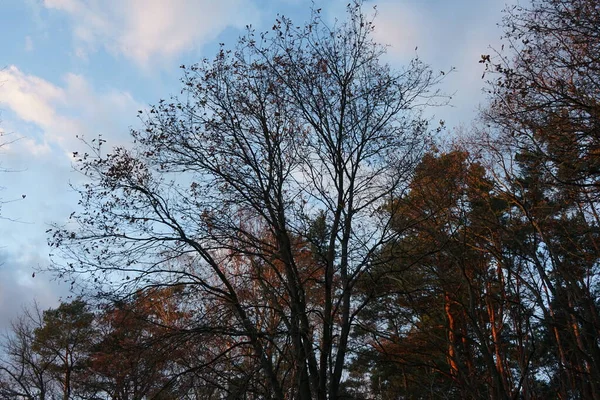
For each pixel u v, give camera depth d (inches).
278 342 619.2
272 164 630.5
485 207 863.1
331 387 561.0
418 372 882.1
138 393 511.2
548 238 845.2
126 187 597.3
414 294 730.2
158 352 526.9
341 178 620.7
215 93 643.5
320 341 640.4
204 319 564.1
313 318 652.1
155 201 593.3
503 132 711.7
